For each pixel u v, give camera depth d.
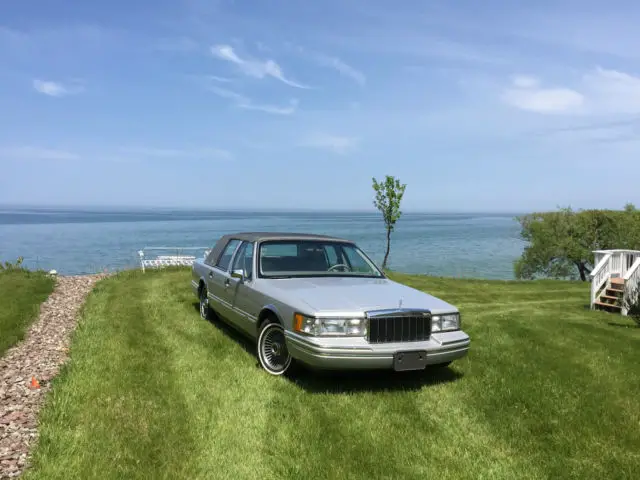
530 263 35.94
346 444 3.85
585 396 5.04
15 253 59.12
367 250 68.38
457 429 4.21
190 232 119.94
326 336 4.89
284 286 5.84
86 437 3.84
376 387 5.25
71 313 9.28
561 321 9.43
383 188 18.19
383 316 4.96
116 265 40.59
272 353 5.61
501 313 10.54
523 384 5.37
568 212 35.41
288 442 3.86
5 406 4.55
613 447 3.92
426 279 16.84
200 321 8.34
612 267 13.17
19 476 3.30
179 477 3.30
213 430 4.04
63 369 5.55
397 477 3.38
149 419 4.20
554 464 3.62
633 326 9.68
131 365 5.69
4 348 6.52
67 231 127.12
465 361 6.27
